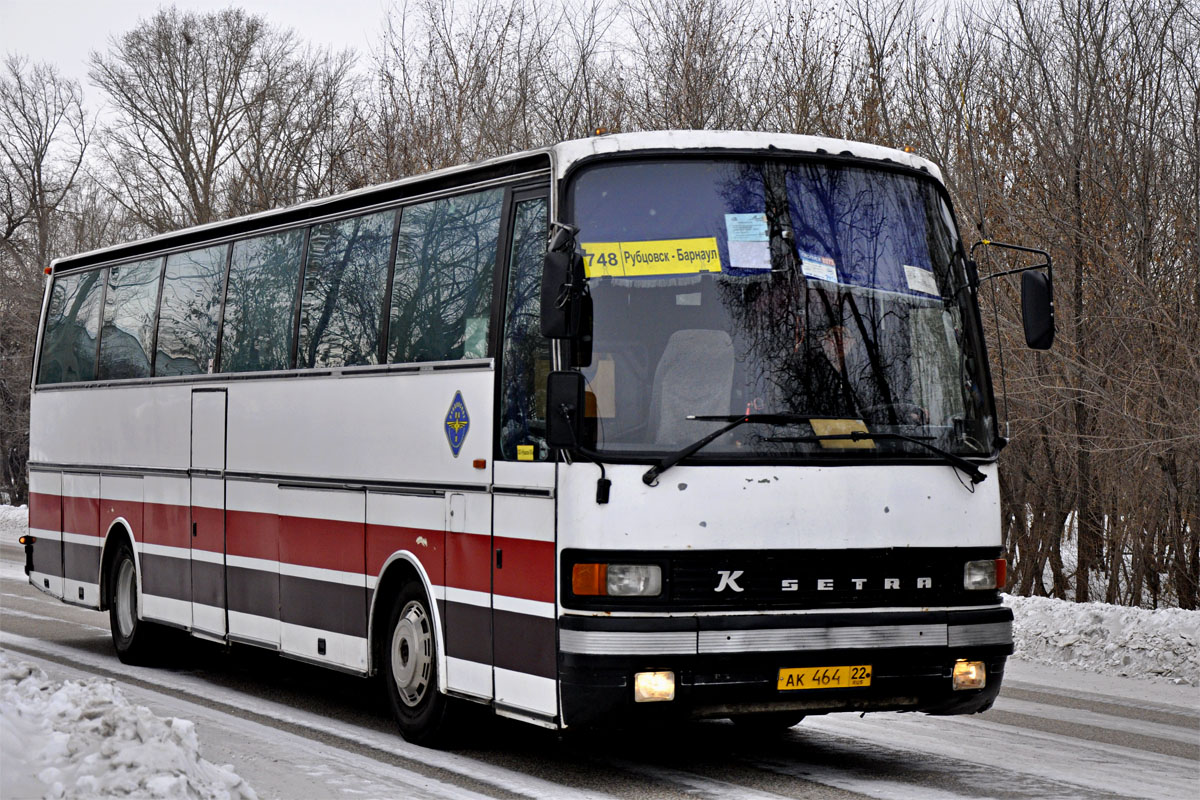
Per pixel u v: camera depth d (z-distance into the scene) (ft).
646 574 23.65
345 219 33.81
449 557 28.04
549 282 23.50
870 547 24.73
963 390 26.43
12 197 175.73
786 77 70.69
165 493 41.06
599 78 87.20
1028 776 25.93
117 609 43.93
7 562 81.61
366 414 31.53
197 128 151.74
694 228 25.32
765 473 24.26
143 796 19.99
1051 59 60.75
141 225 153.58
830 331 25.39
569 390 23.61
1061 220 57.77
